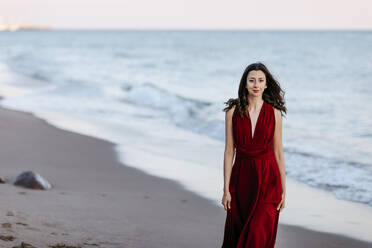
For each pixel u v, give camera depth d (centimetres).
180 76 3108
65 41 10188
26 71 3409
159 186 789
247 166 376
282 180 382
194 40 10138
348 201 748
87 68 3662
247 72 374
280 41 8619
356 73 3075
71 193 688
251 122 375
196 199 715
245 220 375
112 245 452
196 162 1012
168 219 591
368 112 1625
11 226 457
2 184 693
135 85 2333
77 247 422
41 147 1053
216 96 2103
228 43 8288
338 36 10725
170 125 1513
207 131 1419
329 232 598
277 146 384
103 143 1146
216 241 510
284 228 612
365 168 943
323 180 874
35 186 684
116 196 698
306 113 1636
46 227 480
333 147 1130
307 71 3334
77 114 1662
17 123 1334
